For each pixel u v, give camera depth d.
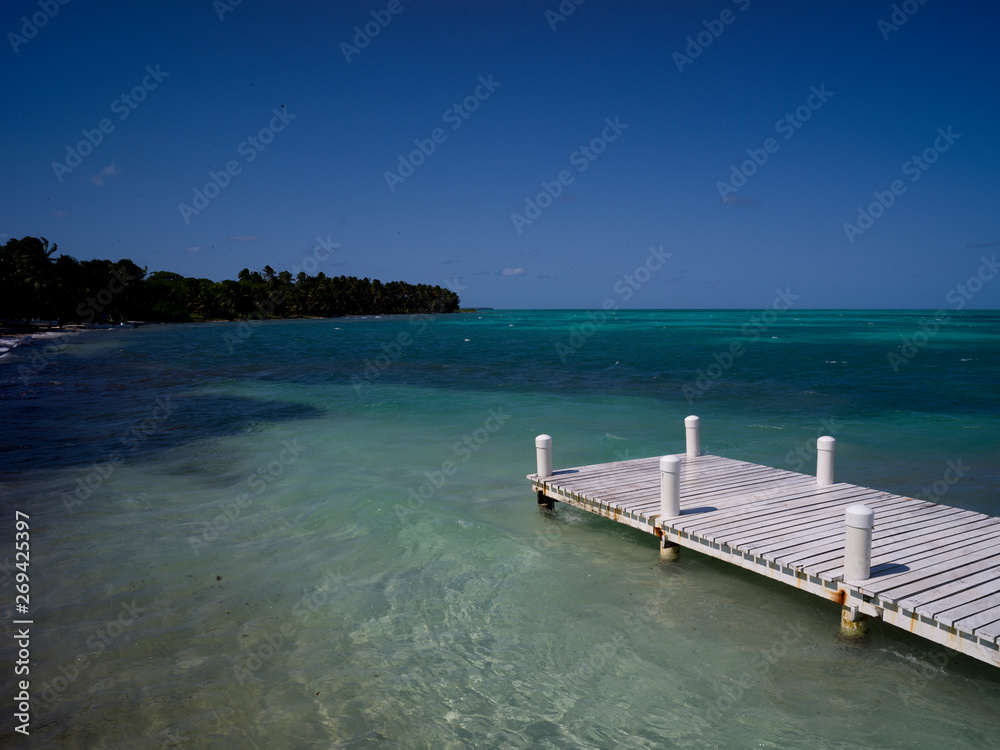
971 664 5.83
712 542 7.43
